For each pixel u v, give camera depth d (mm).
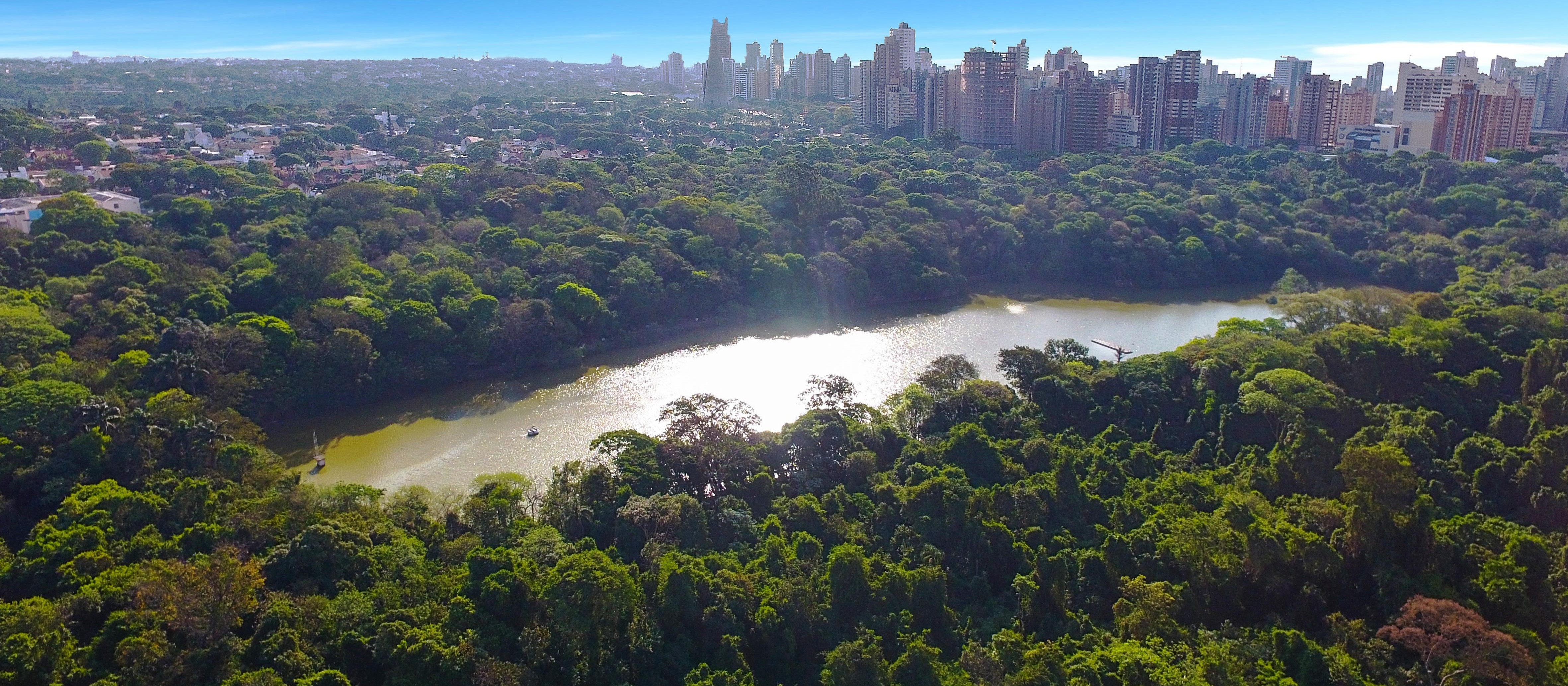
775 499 115500
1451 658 79312
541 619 87562
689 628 89500
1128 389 141125
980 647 87188
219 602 82438
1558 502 103750
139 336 147750
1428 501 98000
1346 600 94812
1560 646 82438
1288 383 125438
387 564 95438
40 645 76750
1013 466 119375
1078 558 99750
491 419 160250
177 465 118188
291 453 146625
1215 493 111062
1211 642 85188
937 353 195375
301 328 163250
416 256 199250
